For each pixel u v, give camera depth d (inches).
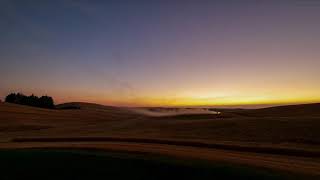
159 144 1585.9
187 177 967.6
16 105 4953.3
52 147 1477.6
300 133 1722.4
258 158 1159.0
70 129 2709.2
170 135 1962.4
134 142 1691.7
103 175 1021.2
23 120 3575.3
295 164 1047.6
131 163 1123.9
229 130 2033.7
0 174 1085.1
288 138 1633.9
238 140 1669.5
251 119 2440.9
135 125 2746.1
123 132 2252.7
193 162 1091.3
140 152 1291.8
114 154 1266.0
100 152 1316.4
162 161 1121.4
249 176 919.7
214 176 945.5
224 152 1304.1
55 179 1025.5
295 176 898.1
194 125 2384.4
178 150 1348.4
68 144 1622.8
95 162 1159.0
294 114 4202.8
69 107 6707.7
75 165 1136.2
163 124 2605.8
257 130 1939.0
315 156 1211.2
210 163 1069.1
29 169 1111.6
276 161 1099.3
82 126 3021.7
